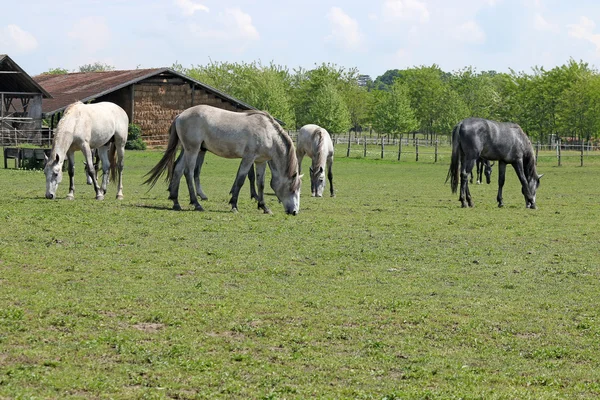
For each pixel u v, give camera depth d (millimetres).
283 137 19031
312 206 21984
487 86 124312
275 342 8492
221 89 108938
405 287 11398
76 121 19766
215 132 18594
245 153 18828
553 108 96438
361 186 32188
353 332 9008
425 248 14797
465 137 22953
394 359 8102
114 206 18719
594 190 31688
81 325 8695
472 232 17141
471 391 7152
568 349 8633
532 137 99188
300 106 108062
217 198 23078
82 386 6777
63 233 14516
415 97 115562
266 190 27266
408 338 8867
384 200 25234
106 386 6812
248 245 14266
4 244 13211
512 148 23281
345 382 7332
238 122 18734
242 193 25734
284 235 15602
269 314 9586
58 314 9062
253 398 6754
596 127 90000
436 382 7434
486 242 15766
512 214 21250
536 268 13148
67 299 9781
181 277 11438
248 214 18672
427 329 9258
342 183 33844
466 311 10109
